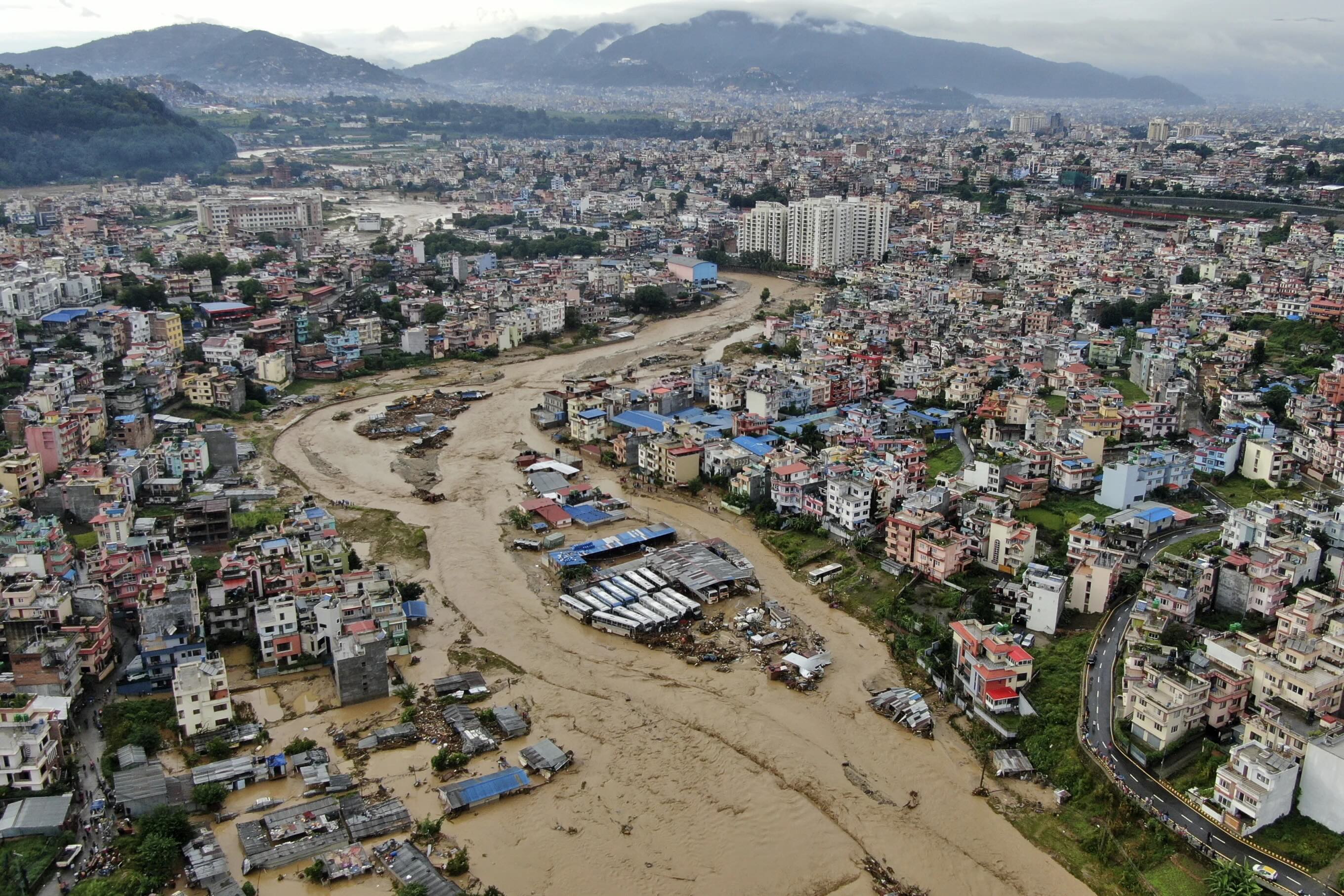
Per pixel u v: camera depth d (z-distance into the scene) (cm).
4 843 15025
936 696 19475
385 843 15525
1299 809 15212
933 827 16188
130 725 17912
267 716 18762
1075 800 16388
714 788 17062
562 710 19125
